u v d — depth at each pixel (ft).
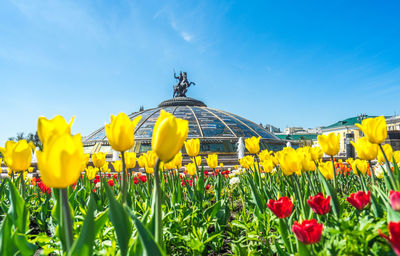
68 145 3.22
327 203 5.79
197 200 12.37
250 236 7.98
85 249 4.00
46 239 7.22
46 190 14.66
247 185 16.81
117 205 4.79
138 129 104.32
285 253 6.37
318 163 11.44
